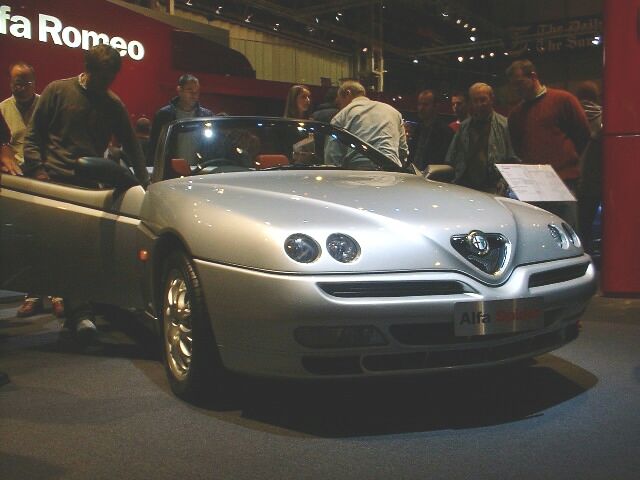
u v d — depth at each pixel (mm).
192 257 2873
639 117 5121
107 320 4848
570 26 25656
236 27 22422
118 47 10312
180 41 12289
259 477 2268
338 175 3666
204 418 2834
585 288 3055
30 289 3945
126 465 2377
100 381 3373
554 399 3023
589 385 3215
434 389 3172
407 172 4164
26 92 5488
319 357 2559
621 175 5195
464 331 2609
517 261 2842
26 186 3904
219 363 2871
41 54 9148
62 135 4203
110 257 3600
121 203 3604
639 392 3107
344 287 2523
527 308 2740
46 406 3004
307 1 22562
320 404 2982
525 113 5250
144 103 10820
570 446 2498
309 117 7320
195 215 2932
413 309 2545
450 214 2883
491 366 2756
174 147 3840
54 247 3814
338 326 2510
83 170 3441
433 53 26812
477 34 26938
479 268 2721
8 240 3930
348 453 2463
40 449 2525
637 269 5242
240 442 2576
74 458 2443
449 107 14891
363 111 5281
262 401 3025
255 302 2586
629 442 2531
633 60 5074
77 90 4211
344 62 28547
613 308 4938
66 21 9430
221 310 2709
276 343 2568
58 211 3789
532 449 2477
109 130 4352
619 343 3979
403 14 24984
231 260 2688
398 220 2752
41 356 3885
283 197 2979
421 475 2268
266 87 13742
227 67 13797
